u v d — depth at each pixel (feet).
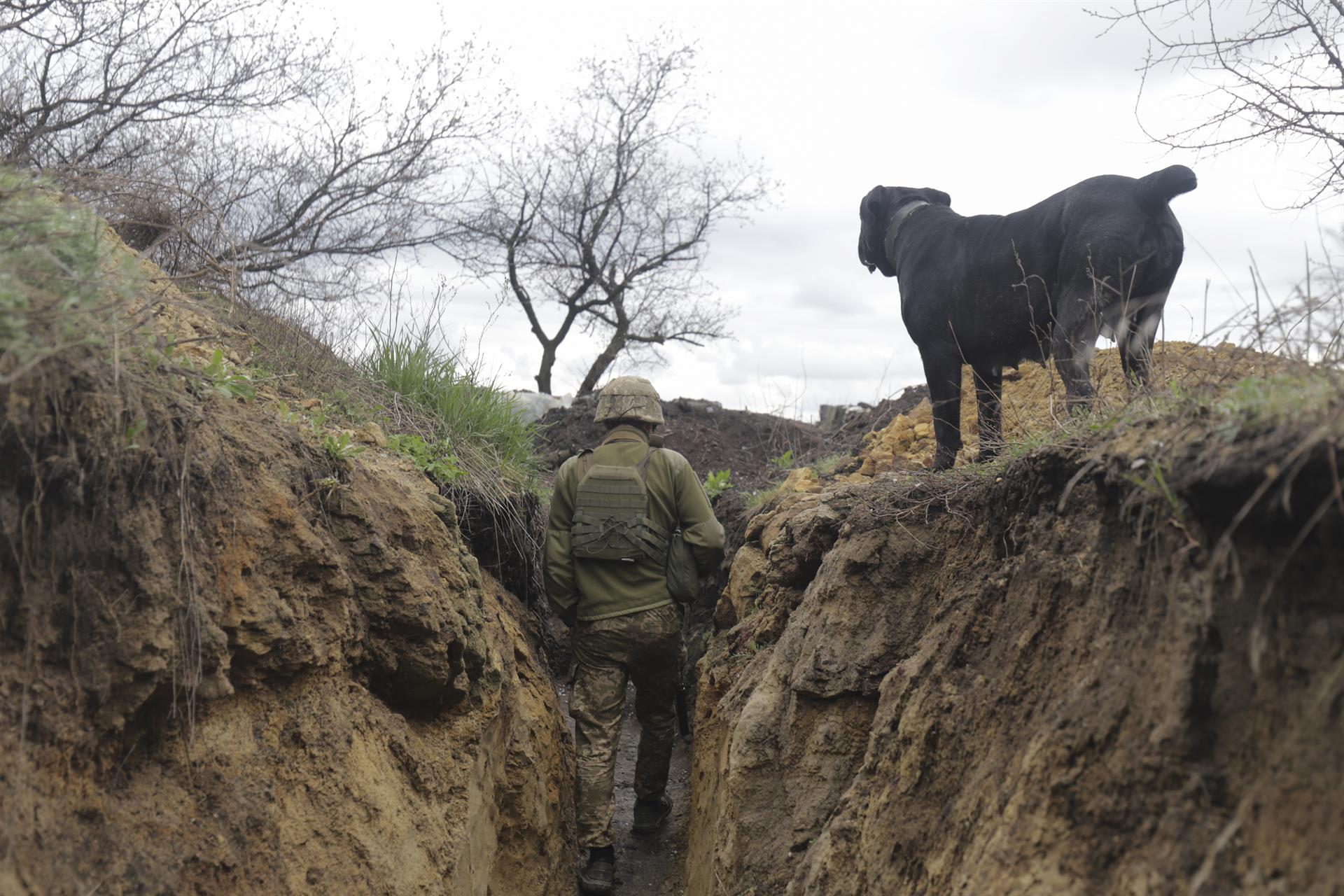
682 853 17.56
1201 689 6.46
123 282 8.93
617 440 17.63
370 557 11.77
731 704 15.08
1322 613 5.88
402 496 13.09
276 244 28.35
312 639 10.64
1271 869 5.60
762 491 25.21
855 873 9.93
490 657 13.80
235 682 9.94
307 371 16.21
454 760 12.75
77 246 8.87
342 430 14.38
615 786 20.26
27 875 7.22
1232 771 6.19
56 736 7.77
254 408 11.81
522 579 19.39
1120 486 8.04
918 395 31.78
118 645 8.27
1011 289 15.33
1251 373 8.59
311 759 10.45
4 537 7.51
